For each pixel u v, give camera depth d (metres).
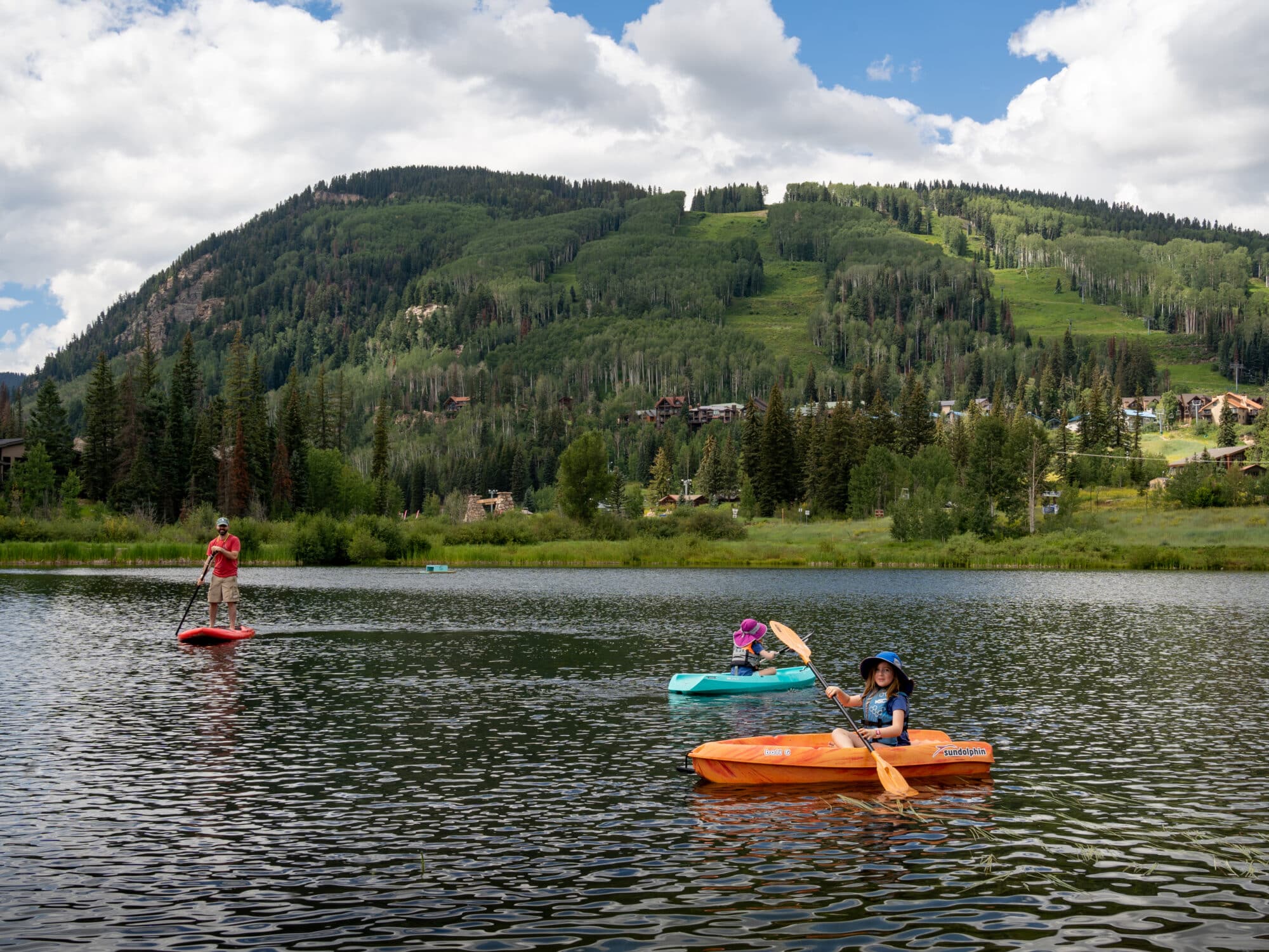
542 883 9.88
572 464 108.38
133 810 12.26
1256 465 139.62
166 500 108.31
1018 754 15.70
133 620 34.19
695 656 26.86
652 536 100.38
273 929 8.73
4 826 11.57
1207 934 8.73
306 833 11.40
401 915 9.06
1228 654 27.73
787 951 8.33
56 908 9.16
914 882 9.98
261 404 118.31
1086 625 35.53
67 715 18.12
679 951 8.31
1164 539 90.69
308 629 32.69
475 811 12.34
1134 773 14.48
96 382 113.06
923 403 151.88
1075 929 8.84
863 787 13.69
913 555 82.75
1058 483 120.38
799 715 19.05
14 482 107.94
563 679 23.02
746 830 11.62
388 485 129.75
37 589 47.88
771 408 131.88
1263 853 10.92
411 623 35.09
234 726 17.30
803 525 117.19
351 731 17.02
